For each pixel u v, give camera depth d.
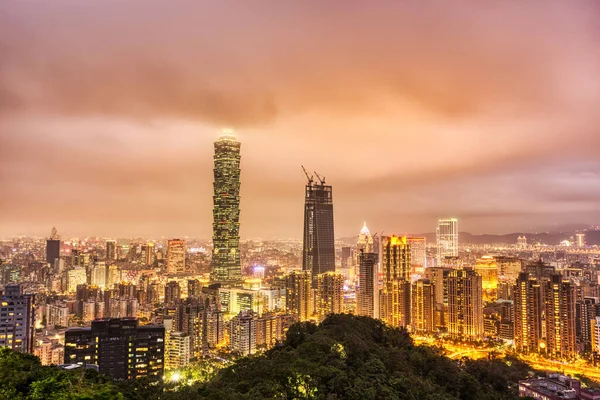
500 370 196.75
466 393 159.75
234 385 127.00
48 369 101.50
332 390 123.00
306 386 122.31
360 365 144.25
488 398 159.62
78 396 78.88
